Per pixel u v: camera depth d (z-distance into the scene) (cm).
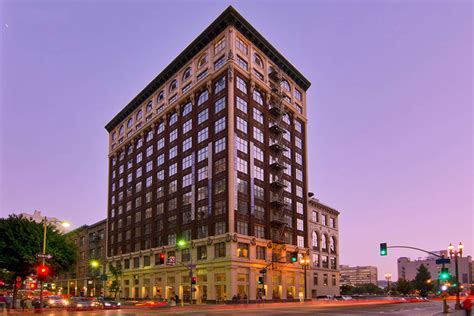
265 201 7162
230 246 6206
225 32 7212
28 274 5428
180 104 8100
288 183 7981
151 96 9388
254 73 7469
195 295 6738
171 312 3903
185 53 8031
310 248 8775
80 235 12875
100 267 10600
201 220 6925
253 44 7600
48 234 5403
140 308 4912
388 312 3906
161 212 8219
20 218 5384
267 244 6919
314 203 9381
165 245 7831
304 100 9062
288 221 7769
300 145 8662
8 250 5041
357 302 7175
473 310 4400
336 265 9994
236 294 6094
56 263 5384
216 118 7006
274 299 6712
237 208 6469
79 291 12119
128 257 9194
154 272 7994
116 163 10875
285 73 8494
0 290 10975
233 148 6594
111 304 5206
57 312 4038
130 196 9738
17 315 3462
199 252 6831
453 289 13262
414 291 15125
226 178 6531
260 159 7244
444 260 4081
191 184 7338
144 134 9462
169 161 8212
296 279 7538
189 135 7669
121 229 9962
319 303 6322
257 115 7375
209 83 7281
